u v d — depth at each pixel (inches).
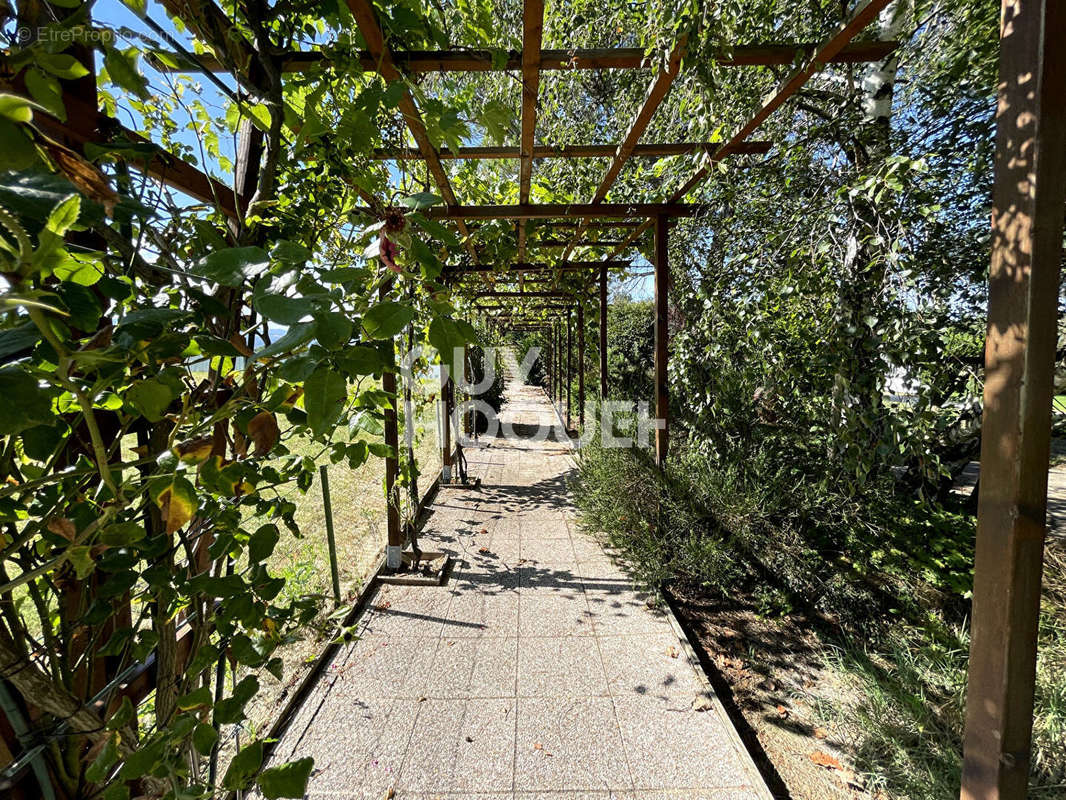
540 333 636.7
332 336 22.1
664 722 78.4
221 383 38.2
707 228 125.0
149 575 32.5
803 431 137.4
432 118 50.1
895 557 116.2
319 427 24.4
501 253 179.6
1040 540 34.4
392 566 130.4
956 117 91.9
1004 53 33.3
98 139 37.5
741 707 88.8
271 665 38.2
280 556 137.1
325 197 64.8
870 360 83.2
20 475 27.6
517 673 90.4
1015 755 35.8
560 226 155.7
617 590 122.6
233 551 37.2
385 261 35.6
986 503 36.4
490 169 153.3
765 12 93.1
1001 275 34.3
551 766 70.1
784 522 126.6
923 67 104.0
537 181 132.5
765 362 115.1
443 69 65.5
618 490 146.3
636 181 148.5
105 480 23.9
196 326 29.3
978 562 37.2
